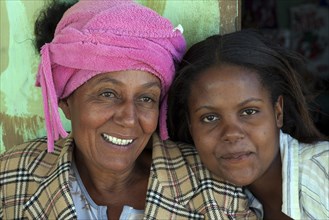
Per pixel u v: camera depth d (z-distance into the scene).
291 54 1.41
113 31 1.19
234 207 1.35
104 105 1.24
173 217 1.34
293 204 1.33
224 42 1.30
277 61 1.34
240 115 1.28
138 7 1.23
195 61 1.30
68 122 1.65
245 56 1.28
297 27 3.64
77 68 1.22
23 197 1.41
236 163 1.28
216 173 1.34
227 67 1.27
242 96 1.26
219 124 1.29
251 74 1.28
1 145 1.67
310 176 1.33
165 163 1.39
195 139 1.34
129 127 1.24
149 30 1.21
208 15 1.62
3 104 1.65
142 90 1.24
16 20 1.60
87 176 1.41
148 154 1.50
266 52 1.32
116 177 1.37
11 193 1.41
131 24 1.20
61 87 1.28
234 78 1.26
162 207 1.34
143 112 1.27
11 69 1.63
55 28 1.40
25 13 1.59
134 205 1.39
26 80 1.64
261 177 1.41
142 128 1.28
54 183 1.36
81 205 1.37
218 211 1.33
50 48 1.25
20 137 1.67
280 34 3.62
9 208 1.41
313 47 3.61
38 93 1.65
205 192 1.35
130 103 1.24
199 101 1.29
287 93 1.41
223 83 1.26
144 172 1.44
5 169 1.43
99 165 1.29
